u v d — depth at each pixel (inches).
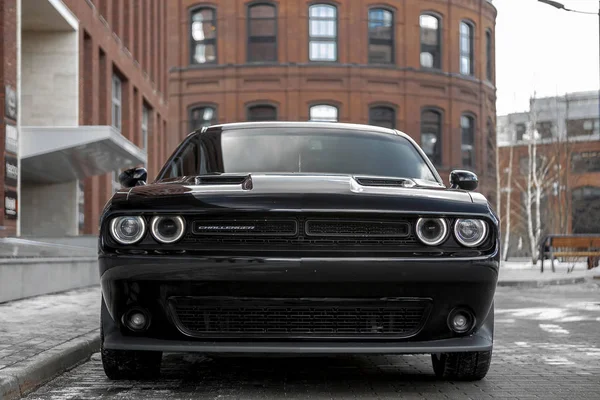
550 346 307.6
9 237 635.5
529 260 1883.6
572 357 276.4
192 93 1760.6
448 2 1833.2
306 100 1736.0
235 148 238.2
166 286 185.8
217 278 183.5
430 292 188.1
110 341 192.1
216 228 187.0
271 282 183.5
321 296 185.2
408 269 185.5
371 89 1758.1
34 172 847.1
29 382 209.3
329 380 221.6
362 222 188.1
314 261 182.9
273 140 242.2
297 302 185.6
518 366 254.7
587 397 202.5
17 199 692.7
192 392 203.5
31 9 799.1
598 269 1082.1
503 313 459.2
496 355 281.4
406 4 1785.2
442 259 187.3
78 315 368.2
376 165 234.7
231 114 1737.2
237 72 1738.4
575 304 533.6
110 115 1032.8
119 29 1091.3
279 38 1739.7
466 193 202.1
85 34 941.2
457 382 221.1
